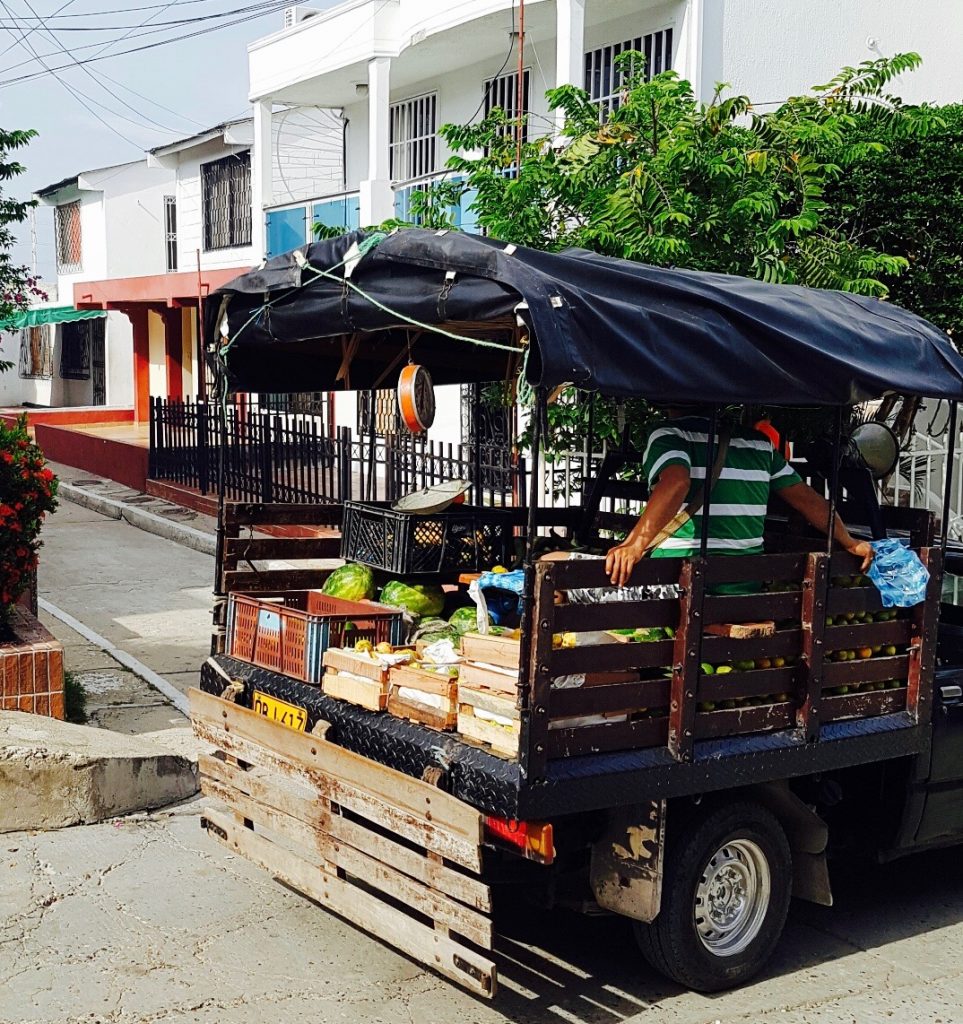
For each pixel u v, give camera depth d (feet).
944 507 17.30
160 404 58.90
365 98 59.21
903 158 30.55
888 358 16.05
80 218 100.01
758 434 16.40
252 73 59.36
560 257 14.17
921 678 16.71
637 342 13.46
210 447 54.03
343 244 15.83
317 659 16.63
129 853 19.39
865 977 16.24
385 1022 14.42
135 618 35.96
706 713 14.60
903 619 16.72
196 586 40.83
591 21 43.24
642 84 28.63
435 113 54.75
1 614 24.75
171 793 21.91
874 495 17.95
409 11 47.47
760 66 40.55
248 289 17.34
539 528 20.56
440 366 21.44
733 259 25.85
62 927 16.62
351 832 15.21
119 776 21.02
